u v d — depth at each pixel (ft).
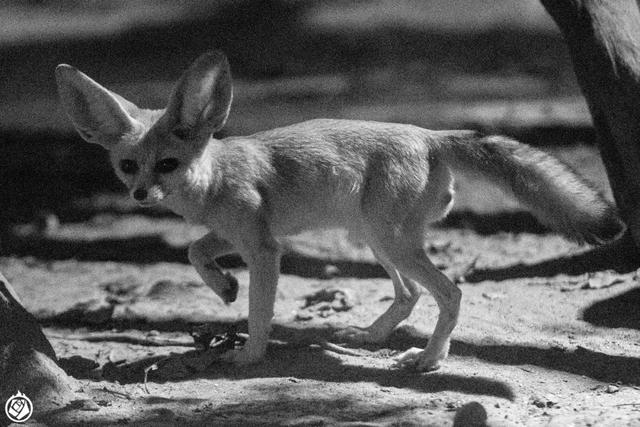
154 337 36.42
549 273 41.57
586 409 27.50
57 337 36.96
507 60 108.88
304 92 99.09
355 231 32.73
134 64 119.85
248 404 28.66
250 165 31.99
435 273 31.19
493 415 27.09
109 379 31.53
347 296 38.99
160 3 162.71
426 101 90.94
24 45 135.74
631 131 35.09
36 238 55.06
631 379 30.04
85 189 66.80
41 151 77.56
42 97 104.94
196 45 126.72
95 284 45.44
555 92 92.84
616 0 35.76
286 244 47.88
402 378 30.55
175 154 30.45
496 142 31.30
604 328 34.35
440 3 141.18
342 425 26.55
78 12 164.76
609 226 30.55
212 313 38.65
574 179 30.96
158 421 27.35
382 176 31.40
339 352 33.06
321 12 139.13
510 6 135.13
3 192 66.33
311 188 32.30
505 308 36.83
